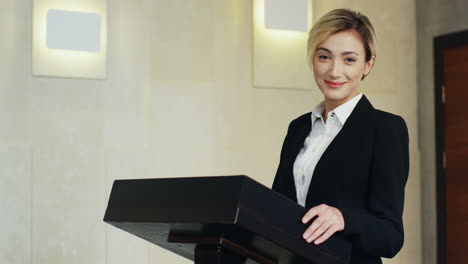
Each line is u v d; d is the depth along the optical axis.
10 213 4.86
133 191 1.47
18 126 4.91
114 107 5.13
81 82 5.07
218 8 5.45
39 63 4.95
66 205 4.98
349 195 1.68
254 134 5.50
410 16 6.18
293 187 1.84
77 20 5.03
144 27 5.24
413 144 6.12
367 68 1.73
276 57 5.56
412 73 6.15
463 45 5.75
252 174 5.48
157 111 5.23
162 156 5.23
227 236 1.33
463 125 5.75
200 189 1.29
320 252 1.36
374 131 1.70
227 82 5.44
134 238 5.11
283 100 5.60
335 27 1.66
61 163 4.98
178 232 1.42
